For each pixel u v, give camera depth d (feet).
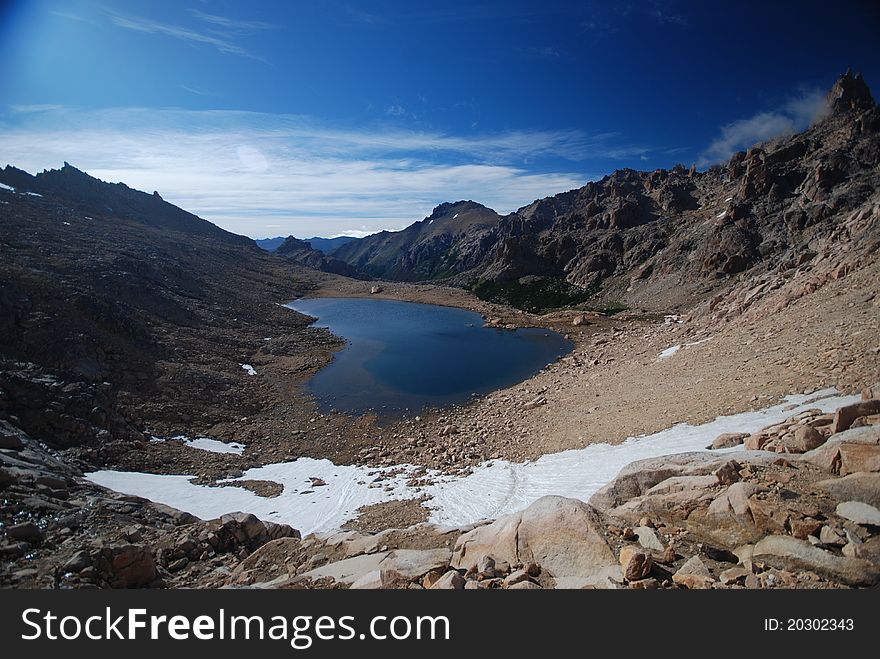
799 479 32.40
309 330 229.66
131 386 109.70
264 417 118.01
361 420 118.11
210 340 168.14
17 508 47.34
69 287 132.05
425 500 67.00
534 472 70.74
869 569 23.26
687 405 74.23
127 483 72.13
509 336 230.68
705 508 31.86
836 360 64.39
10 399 78.69
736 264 298.15
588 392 111.24
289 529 55.93
